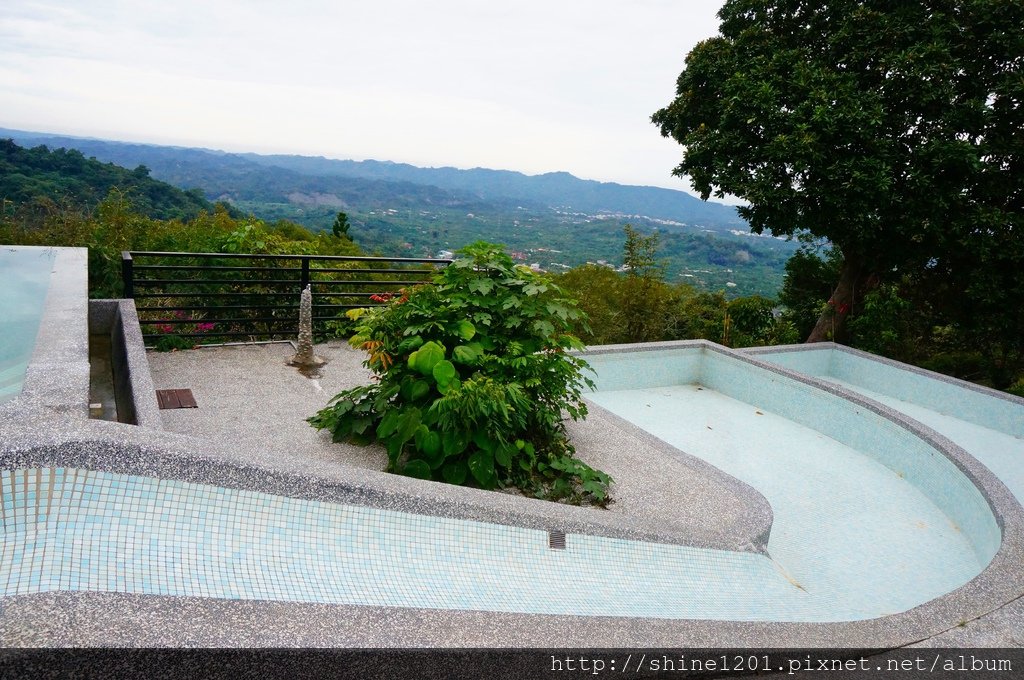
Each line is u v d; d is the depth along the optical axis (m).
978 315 9.50
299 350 5.61
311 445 3.86
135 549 1.83
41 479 1.82
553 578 2.53
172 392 4.66
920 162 8.25
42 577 1.63
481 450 3.54
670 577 2.80
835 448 5.53
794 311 12.51
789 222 9.19
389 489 2.43
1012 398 6.38
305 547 2.13
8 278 4.01
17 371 2.39
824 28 9.55
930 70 7.98
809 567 3.56
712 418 6.16
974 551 3.84
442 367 3.54
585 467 3.78
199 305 6.49
